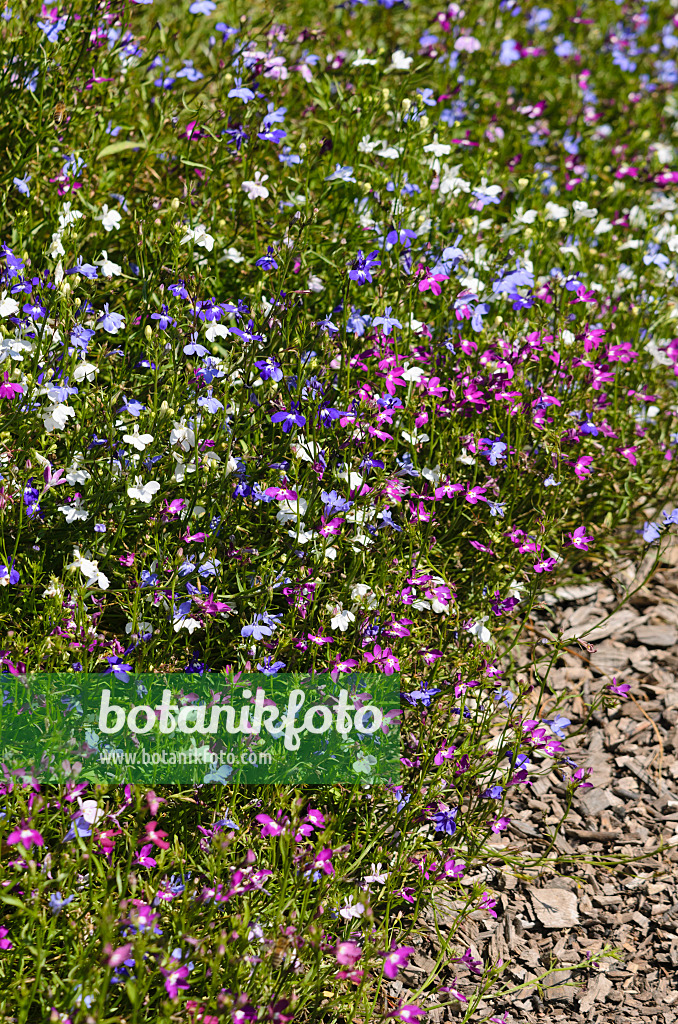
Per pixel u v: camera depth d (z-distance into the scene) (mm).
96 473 936
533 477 1044
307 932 825
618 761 991
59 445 956
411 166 1092
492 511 991
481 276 1073
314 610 926
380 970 873
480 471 1035
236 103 1108
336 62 1166
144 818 869
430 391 992
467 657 964
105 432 948
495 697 979
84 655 875
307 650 926
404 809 898
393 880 877
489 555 1011
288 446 949
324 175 1082
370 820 909
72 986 801
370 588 929
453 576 1021
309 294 1048
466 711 977
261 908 854
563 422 1050
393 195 1063
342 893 876
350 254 1034
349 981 872
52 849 858
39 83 1069
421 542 962
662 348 1096
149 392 983
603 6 1527
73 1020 800
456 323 1067
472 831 922
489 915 917
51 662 873
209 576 939
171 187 1098
